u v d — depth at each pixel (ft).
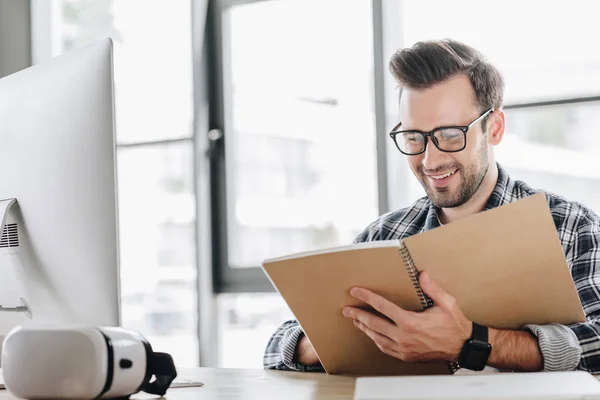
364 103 10.02
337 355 4.00
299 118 10.43
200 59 10.89
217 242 10.86
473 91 5.16
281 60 10.56
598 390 2.63
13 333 2.89
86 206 3.37
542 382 2.86
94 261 3.36
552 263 3.61
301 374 4.20
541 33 9.02
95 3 11.89
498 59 9.20
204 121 10.89
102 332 2.86
